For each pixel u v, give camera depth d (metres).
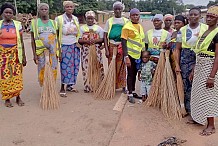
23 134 4.84
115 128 5.05
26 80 8.38
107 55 6.79
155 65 6.20
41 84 6.51
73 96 6.84
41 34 6.23
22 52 6.05
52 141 4.61
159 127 5.05
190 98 5.25
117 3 6.48
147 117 5.48
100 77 7.13
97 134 4.83
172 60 5.78
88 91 7.14
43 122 5.32
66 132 4.92
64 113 5.75
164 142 4.44
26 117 5.55
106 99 6.57
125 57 6.08
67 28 6.53
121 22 6.57
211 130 4.80
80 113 5.75
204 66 4.70
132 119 5.39
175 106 5.43
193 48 5.20
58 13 47.84
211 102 4.71
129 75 6.28
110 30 6.61
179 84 5.40
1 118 5.49
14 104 6.26
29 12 40.59
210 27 4.62
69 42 6.62
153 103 5.98
